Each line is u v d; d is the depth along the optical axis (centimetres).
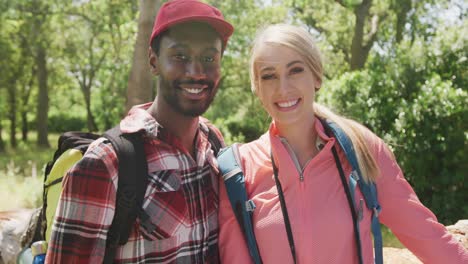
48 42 2306
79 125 4628
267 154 214
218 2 1834
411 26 1906
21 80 2712
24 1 2053
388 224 208
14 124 2870
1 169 1616
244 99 2372
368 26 1950
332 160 205
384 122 895
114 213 182
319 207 196
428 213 202
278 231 197
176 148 199
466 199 814
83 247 181
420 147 829
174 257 191
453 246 196
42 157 2058
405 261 379
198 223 201
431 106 825
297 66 204
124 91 2433
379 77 930
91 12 2216
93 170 179
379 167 204
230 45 1973
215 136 237
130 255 186
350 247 194
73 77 3053
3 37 2177
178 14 196
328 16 2180
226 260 209
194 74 197
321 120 215
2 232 430
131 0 2062
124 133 188
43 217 237
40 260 221
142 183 184
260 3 2061
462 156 811
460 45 909
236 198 205
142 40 748
